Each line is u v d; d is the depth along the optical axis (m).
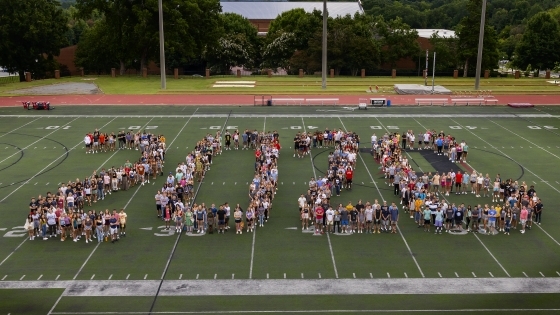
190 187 36.44
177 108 68.88
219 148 48.25
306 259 28.16
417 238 30.94
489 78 102.69
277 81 93.25
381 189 38.91
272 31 124.56
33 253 28.72
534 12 179.38
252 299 24.11
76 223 30.27
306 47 110.25
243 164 44.88
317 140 50.31
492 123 60.28
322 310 23.19
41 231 30.53
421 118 62.75
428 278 26.11
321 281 25.80
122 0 97.69
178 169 37.94
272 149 44.62
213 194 37.75
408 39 108.44
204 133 55.03
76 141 51.56
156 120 61.03
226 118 62.31
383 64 112.19
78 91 81.81
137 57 106.69
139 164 40.19
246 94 81.12
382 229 32.09
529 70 114.38
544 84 91.75
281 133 55.06
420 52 108.81
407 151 48.78
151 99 76.06
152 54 106.38
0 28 94.81
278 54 110.69
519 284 25.53
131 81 94.62
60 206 33.06
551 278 26.12
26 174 41.69
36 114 64.00
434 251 29.17
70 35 151.12
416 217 33.06
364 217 31.89
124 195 37.66
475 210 31.92
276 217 33.97
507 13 195.50
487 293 24.67
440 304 23.69
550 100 76.81
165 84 85.81
